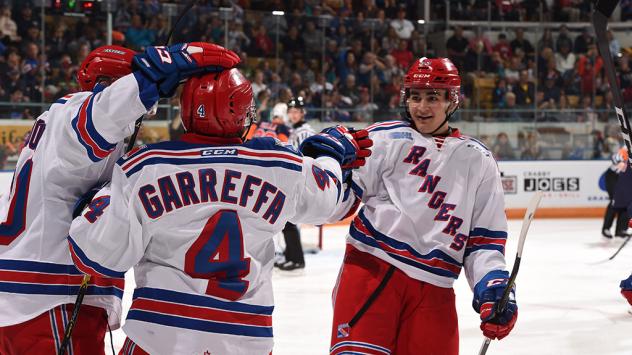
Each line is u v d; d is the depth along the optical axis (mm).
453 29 16875
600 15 3830
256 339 2875
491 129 15828
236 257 2816
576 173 15938
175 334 2789
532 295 8820
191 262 2797
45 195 3277
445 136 3848
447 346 3742
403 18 18141
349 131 3363
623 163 12430
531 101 16969
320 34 15898
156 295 2822
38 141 3316
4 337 3316
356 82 16109
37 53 13609
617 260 11148
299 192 2941
